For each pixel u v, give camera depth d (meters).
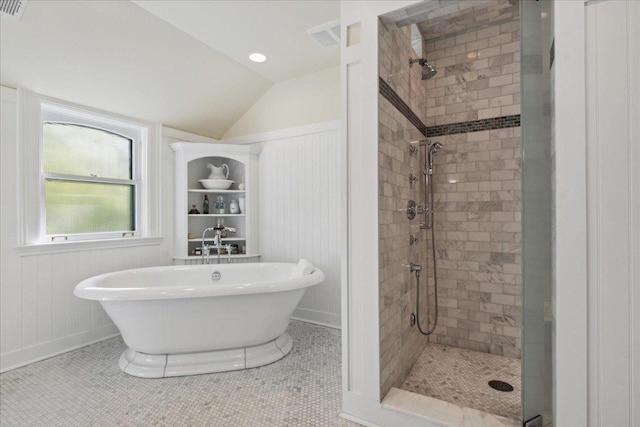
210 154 3.62
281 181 3.66
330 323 3.33
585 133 1.26
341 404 1.93
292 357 2.58
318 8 2.31
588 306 1.26
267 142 3.75
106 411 1.85
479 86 2.62
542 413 1.40
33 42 2.23
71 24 2.22
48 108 2.65
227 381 2.19
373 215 1.75
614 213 1.23
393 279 1.97
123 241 3.09
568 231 1.28
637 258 1.20
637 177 1.20
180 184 3.57
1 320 2.33
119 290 2.12
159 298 2.11
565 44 1.28
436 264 2.79
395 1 1.68
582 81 1.26
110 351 2.68
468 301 2.68
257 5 2.27
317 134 3.42
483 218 2.62
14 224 2.40
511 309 2.53
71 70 2.52
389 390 1.86
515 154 2.51
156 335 2.26
